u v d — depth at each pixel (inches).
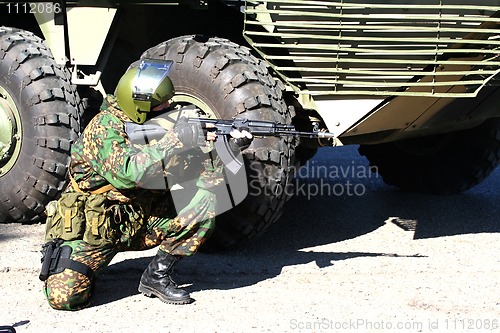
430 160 349.4
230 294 235.9
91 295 225.9
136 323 213.8
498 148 339.3
